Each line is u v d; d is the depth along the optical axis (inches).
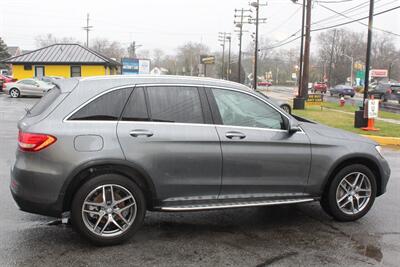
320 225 221.9
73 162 179.3
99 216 185.8
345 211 226.4
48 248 185.8
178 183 193.9
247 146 202.5
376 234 210.5
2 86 1497.3
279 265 174.2
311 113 958.4
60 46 1840.6
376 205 259.9
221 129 200.4
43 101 200.1
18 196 183.5
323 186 218.1
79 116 185.8
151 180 190.1
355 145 224.1
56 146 179.0
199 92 202.1
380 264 176.9
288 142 209.5
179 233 206.7
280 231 212.4
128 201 190.5
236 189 203.5
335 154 217.8
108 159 182.4
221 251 186.9
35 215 226.7
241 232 209.9
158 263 173.8
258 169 205.0
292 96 2206.0
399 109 1343.5
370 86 2731.3
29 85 1269.7
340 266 174.4
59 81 205.3
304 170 213.3
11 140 477.4
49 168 179.0
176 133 192.7
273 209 247.1
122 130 187.0
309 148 213.6
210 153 196.4
